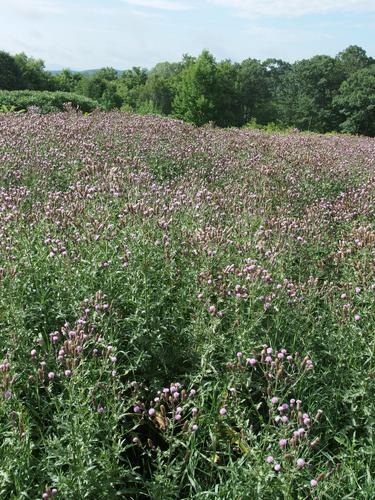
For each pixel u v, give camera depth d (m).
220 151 11.23
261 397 4.22
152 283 5.04
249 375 4.21
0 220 5.66
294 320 4.72
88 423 3.31
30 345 4.23
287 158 10.59
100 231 5.32
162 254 5.16
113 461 3.31
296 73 94.62
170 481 3.43
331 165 10.73
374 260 5.30
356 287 5.15
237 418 3.70
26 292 4.64
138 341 4.41
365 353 4.38
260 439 3.82
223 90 80.94
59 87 92.62
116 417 3.47
